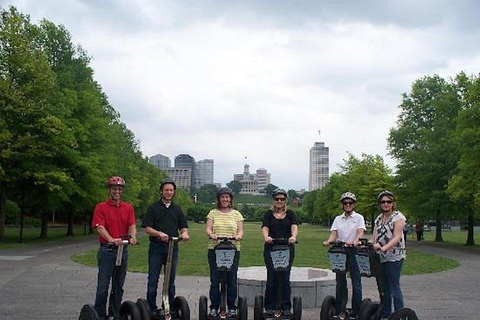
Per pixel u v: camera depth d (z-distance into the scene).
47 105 30.31
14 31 29.09
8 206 56.03
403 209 40.44
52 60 35.97
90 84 37.50
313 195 107.06
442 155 37.09
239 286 11.50
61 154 32.62
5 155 27.94
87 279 15.25
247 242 36.41
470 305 12.05
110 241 7.78
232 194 8.84
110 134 39.69
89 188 35.69
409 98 41.84
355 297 8.62
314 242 38.12
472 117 30.33
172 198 8.48
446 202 36.50
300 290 11.16
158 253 8.27
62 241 34.09
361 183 55.81
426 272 19.06
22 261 20.11
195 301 11.91
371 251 7.93
